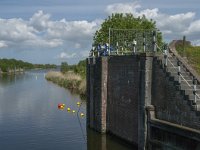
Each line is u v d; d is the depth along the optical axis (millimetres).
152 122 22000
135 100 24516
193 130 18328
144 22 48000
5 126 34938
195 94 19094
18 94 63938
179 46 30984
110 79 28828
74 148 26984
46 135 31203
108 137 28734
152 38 25391
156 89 22391
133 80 24734
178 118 20312
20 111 43781
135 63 24359
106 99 29531
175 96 20562
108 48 30969
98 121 30156
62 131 32531
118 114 27328
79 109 44844
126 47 32688
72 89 69812
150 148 22328
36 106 47875
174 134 19906
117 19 47969
